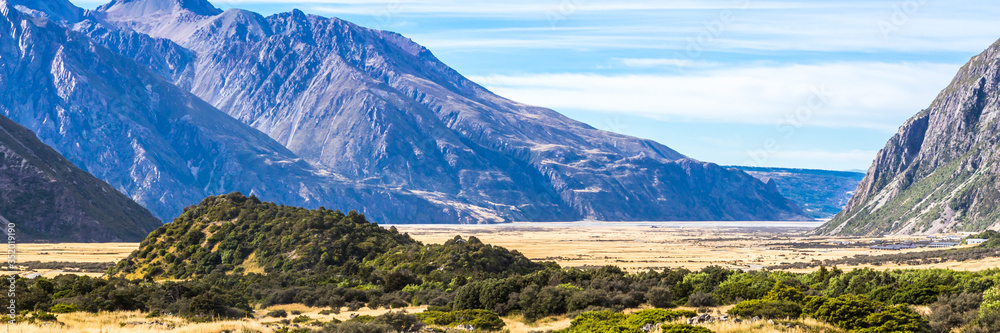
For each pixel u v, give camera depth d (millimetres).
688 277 87938
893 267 144625
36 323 61781
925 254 174125
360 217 152125
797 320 58875
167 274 132625
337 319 75750
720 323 58125
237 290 105688
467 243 131875
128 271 137250
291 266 126562
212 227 143875
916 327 55281
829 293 80438
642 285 86812
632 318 63750
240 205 150750
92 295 81312
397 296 98312
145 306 82312
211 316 77688
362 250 134000
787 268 158625
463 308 85500
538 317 78375
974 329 54844
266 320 79188
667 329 55031
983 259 146500
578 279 93625
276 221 141125
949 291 70000
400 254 129500
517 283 85938
